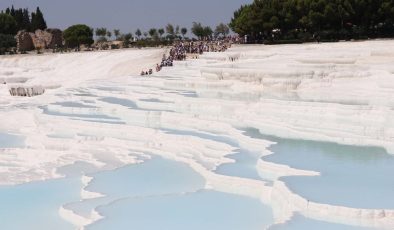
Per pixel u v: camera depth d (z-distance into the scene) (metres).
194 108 33.84
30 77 67.56
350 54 41.84
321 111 28.08
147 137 29.53
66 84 59.34
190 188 21.16
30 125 36.12
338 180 18.78
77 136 30.84
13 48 102.31
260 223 16.84
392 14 64.50
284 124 27.30
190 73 48.88
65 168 25.61
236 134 27.12
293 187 18.02
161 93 39.12
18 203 21.06
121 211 18.38
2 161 28.05
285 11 74.06
